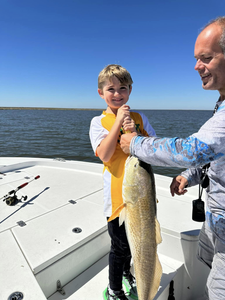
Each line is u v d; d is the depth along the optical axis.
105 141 1.54
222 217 1.39
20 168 4.48
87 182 3.74
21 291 1.57
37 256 1.88
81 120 52.38
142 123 1.91
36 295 1.54
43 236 2.17
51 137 20.70
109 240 2.41
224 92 1.41
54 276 1.91
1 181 3.75
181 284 2.21
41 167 4.57
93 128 1.78
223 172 1.35
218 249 1.43
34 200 3.00
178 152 1.17
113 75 1.66
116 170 1.67
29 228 2.31
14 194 2.94
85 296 1.88
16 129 27.66
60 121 46.97
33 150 14.50
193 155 1.15
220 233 1.40
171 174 9.60
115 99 1.71
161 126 30.72
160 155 1.24
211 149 1.14
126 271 1.89
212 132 1.14
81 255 2.12
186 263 2.20
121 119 1.52
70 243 2.05
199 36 1.34
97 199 3.07
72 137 20.91
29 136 21.12
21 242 2.07
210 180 1.48
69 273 2.04
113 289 1.71
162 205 2.94
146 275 1.44
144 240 1.47
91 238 2.21
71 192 3.30
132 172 1.48
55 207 2.80
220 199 1.40
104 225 2.36
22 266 1.79
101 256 2.36
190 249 2.16
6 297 1.52
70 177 3.99
